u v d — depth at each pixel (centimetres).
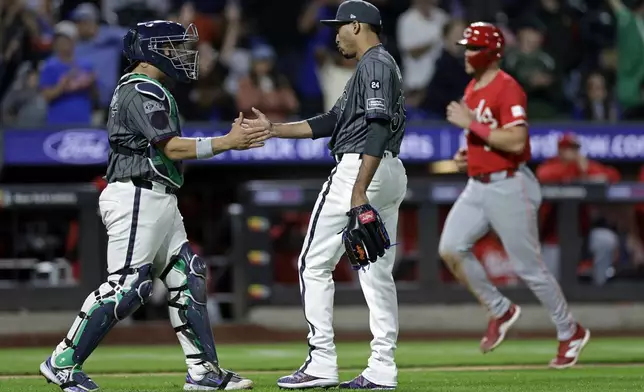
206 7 5281
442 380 2483
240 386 2106
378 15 2103
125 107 1992
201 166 4912
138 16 5147
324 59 5291
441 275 4384
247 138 2002
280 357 3369
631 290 4466
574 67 5441
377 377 2073
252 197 4306
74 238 4225
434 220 4350
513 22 5462
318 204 2088
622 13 5475
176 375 2738
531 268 2808
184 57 2069
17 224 4209
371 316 2086
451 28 5294
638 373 2708
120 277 2006
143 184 2003
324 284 2080
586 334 2845
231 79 5131
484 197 2802
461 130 4978
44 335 4047
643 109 5472
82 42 5009
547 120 5319
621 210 4500
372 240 1995
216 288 4519
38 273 4191
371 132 1994
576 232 4412
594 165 4766
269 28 5341
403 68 5347
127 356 3456
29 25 5009
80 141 4794
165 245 2069
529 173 2812
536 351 3562
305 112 5284
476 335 4288
